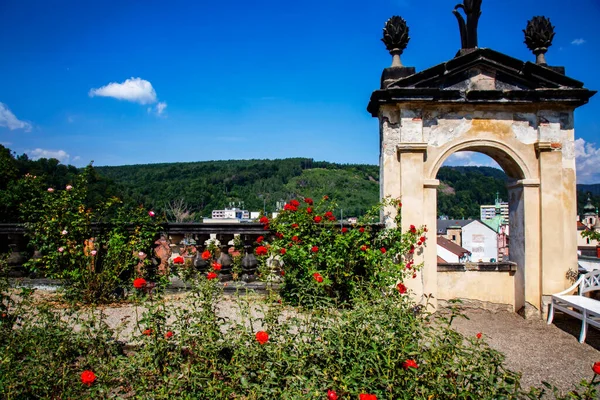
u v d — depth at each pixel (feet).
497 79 22.88
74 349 12.78
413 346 11.15
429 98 22.25
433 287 22.79
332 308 14.05
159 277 21.20
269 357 11.59
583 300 21.09
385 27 23.17
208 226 22.20
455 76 22.70
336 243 20.66
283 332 12.70
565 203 23.00
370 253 20.65
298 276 20.71
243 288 21.94
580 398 9.68
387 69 22.88
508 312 24.25
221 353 12.97
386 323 12.15
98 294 20.42
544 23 23.12
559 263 22.79
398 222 22.47
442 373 10.40
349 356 11.65
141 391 10.66
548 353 18.30
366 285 19.07
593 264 54.39
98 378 11.00
